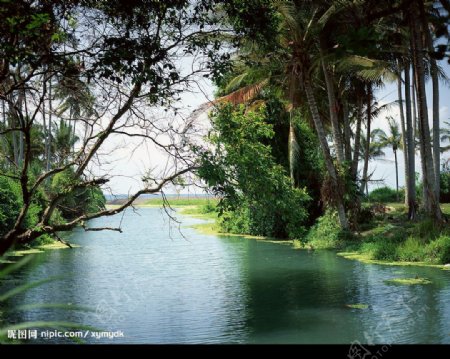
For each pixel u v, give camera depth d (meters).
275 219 32.16
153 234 36.22
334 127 27.94
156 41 10.00
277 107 31.59
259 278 17.28
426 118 25.80
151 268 19.59
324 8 24.92
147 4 9.71
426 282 15.59
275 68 26.80
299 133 32.16
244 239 31.84
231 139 11.81
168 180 10.91
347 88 32.06
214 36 10.60
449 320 11.27
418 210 31.03
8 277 17.03
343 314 12.02
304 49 25.14
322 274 17.84
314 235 28.20
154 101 10.43
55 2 8.84
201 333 10.62
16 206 22.97
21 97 9.70
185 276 17.78
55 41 9.05
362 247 23.88
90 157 10.53
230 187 11.24
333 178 27.11
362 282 16.06
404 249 21.20
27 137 9.23
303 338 10.21
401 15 26.06
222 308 12.81
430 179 25.59
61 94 10.73
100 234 36.06
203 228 41.31
